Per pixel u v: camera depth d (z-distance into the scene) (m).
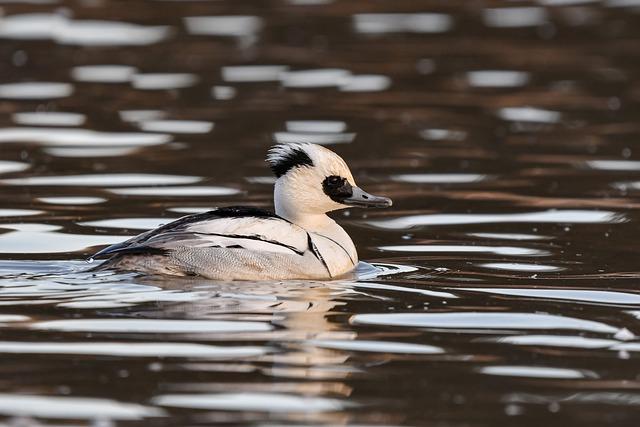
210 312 12.03
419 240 15.87
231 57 29.27
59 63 28.25
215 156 20.73
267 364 10.62
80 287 12.76
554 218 17.00
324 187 14.18
